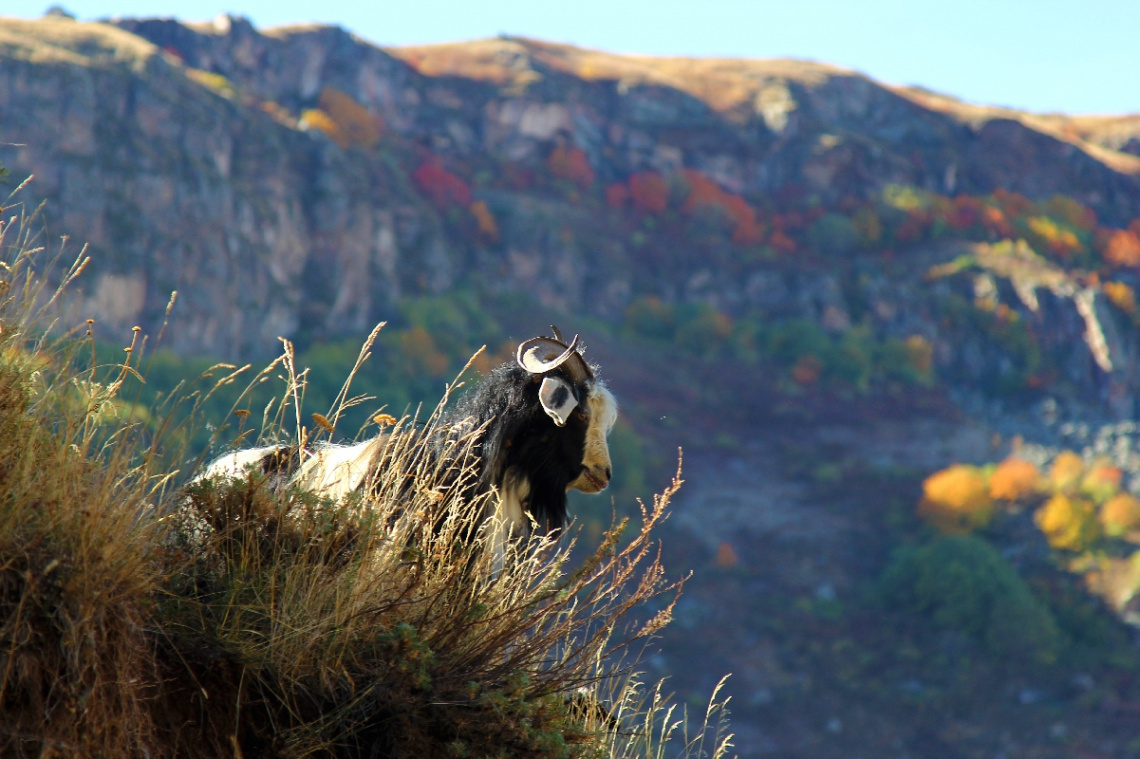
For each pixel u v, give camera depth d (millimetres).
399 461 3898
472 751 3162
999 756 89688
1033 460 164250
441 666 3295
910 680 102000
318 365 139750
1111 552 126750
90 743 2471
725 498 141375
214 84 180875
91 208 135625
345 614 3113
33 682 2443
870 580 122812
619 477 132750
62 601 2527
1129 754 89688
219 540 3166
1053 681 102000
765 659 104375
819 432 169125
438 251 182000
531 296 192375
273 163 165625
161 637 2887
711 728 88375
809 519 137125
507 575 3754
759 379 184250
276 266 156125
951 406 185125
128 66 155625
